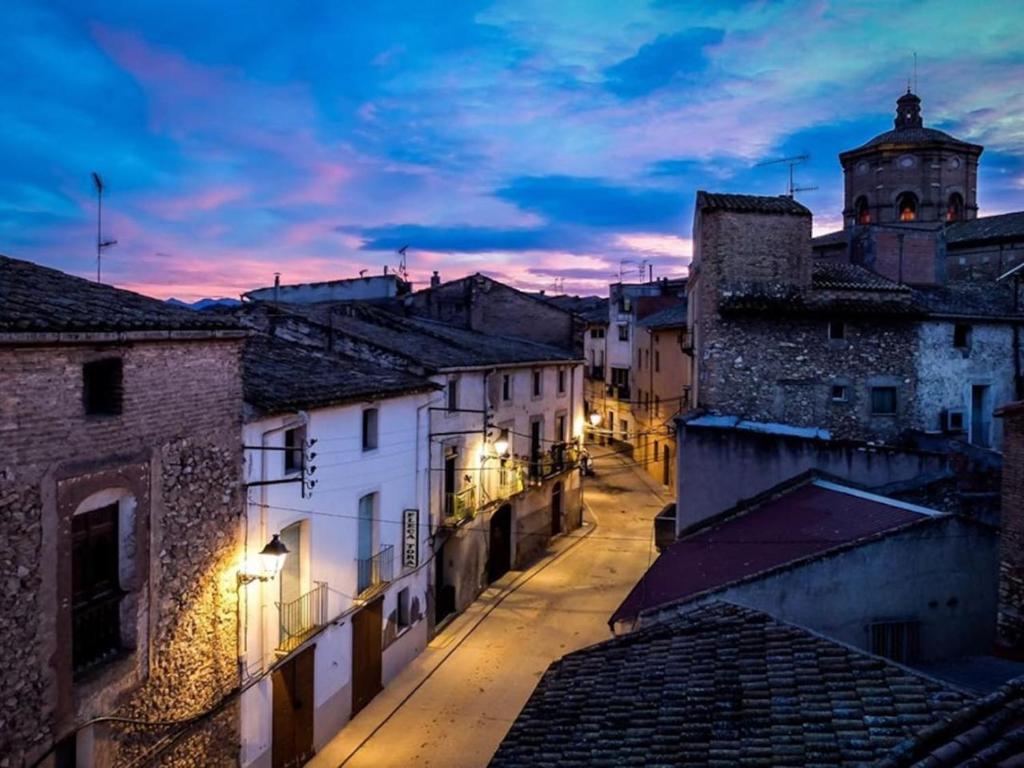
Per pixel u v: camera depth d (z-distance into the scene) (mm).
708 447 19266
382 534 19547
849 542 13086
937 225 36750
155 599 11641
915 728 7074
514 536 30125
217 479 13164
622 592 27219
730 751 7367
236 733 13859
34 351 9453
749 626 10281
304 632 15727
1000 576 11539
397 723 17812
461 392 25797
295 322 23625
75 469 10102
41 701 9719
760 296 22656
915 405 23422
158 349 11602
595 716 8836
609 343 55188
